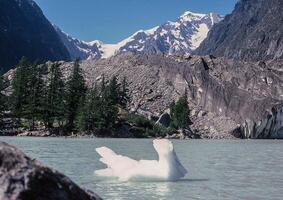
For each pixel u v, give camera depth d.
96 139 132.88
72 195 8.80
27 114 160.38
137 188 28.62
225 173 39.53
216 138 194.62
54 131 156.00
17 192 8.22
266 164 50.75
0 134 145.50
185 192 27.52
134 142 109.69
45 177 8.66
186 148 90.69
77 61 172.88
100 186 29.22
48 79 180.38
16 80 164.25
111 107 162.75
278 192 28.19
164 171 33.44
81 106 159.62
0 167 8.46
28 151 61.53
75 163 43.75
